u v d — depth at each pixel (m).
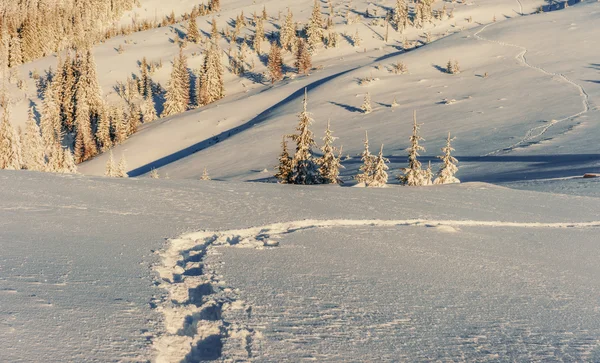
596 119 59.81
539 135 57.41
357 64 145.62
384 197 17.77
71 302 6.02
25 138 63.31
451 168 33.84
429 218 14.20
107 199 13.58
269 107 116.19
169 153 99.06
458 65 115.88
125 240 9.47
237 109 117.62
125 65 171.62
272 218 12.73
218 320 5.99
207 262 8.50
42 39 182.50
